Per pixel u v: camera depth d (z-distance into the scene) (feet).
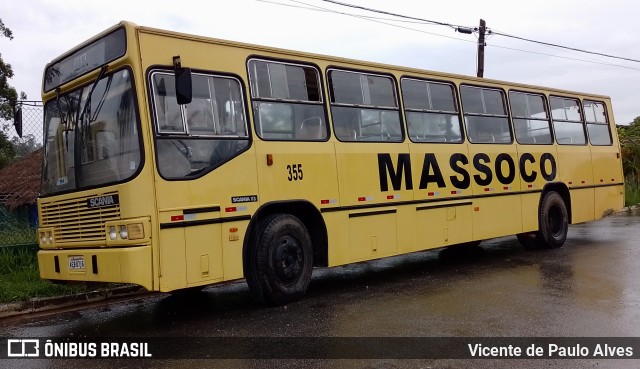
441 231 31.48
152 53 21.24
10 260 29.63
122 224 20.24
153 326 22.07
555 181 39.42
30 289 26.50
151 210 20.13
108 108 21.67
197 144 21.88
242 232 22.89
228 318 22.63
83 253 21.45
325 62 27.14
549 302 23.50
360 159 27.68
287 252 24.29
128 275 19.69
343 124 27.48
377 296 25.80
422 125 31.40
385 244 28.48
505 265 33.22
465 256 37.96
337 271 34.04
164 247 20.35
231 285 30.81
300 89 25.98
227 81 23.36
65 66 24.09
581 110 43.11
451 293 25.82
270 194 23.94
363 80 28.76
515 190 36.37
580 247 39.55
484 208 34.17
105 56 22.07
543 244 38.68
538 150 38.42
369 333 19.70
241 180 22.99
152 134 20.53
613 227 52.08
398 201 29.25
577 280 27.76
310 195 25.41
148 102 20.70
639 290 25.31
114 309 25.89
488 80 35.81
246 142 23.48
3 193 63.36
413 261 36.91
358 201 27.35
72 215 22.30
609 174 44.75
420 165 30.63
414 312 22.44
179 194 20.95
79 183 22.39
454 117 33.35
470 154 33.71
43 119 25.11
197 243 21.35
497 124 36.09
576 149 41.78
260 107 24.30
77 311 25.79
